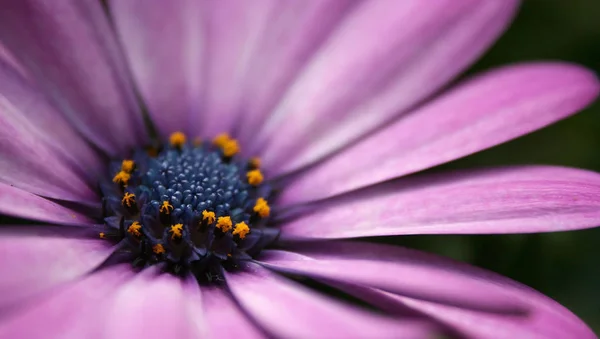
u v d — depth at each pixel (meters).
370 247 0.11
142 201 0.11
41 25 0.11
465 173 0.11
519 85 0.11
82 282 0.10
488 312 0.09
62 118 0.11
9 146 0.10
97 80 0.11
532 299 0.10
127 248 0.11
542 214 0.10
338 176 0.11
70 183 0.11
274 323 0.09
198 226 0.11
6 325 0.09
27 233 0.10
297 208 0.11
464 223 0.10
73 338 0.09
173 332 0.09
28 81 0.11
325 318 0.09
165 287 0.10
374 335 0.09
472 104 0.11
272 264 0.11
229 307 0.10
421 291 0.09
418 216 0.11
